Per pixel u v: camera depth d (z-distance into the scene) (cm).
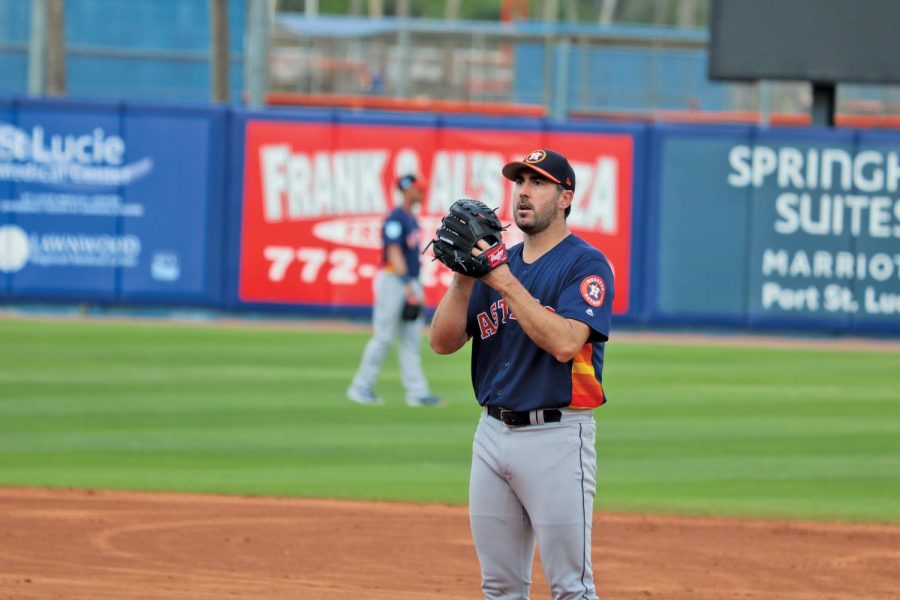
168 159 6881
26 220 6875
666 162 6844
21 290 6881
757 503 3328
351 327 6862
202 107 6869
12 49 9862
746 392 5106
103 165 6875
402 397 4797
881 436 4291
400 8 14512
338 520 3038
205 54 10181
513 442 1750
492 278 1672
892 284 6806
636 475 3647
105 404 4538
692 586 2523
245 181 6888
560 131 6856
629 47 11581
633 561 2722
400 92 11294
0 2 9875
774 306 6862
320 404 4622
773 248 6844
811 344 6694
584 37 11525
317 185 6894
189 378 5106
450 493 3362
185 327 6625
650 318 6888
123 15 10206
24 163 6862
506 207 6881
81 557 2612
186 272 6900
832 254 6825
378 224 6888
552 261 1773
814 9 6725
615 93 11512
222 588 2403
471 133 6888
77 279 6888
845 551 2850
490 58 11675
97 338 6103
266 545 2772
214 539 2811
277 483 3431
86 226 6888
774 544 2900
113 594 2333
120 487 3328
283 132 6888
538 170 1745
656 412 4644
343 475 3553
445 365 5666
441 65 11650
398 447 3950
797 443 4147
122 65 10106
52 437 3984
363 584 2469
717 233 6856
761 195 6838
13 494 3209
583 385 1731
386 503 3234
